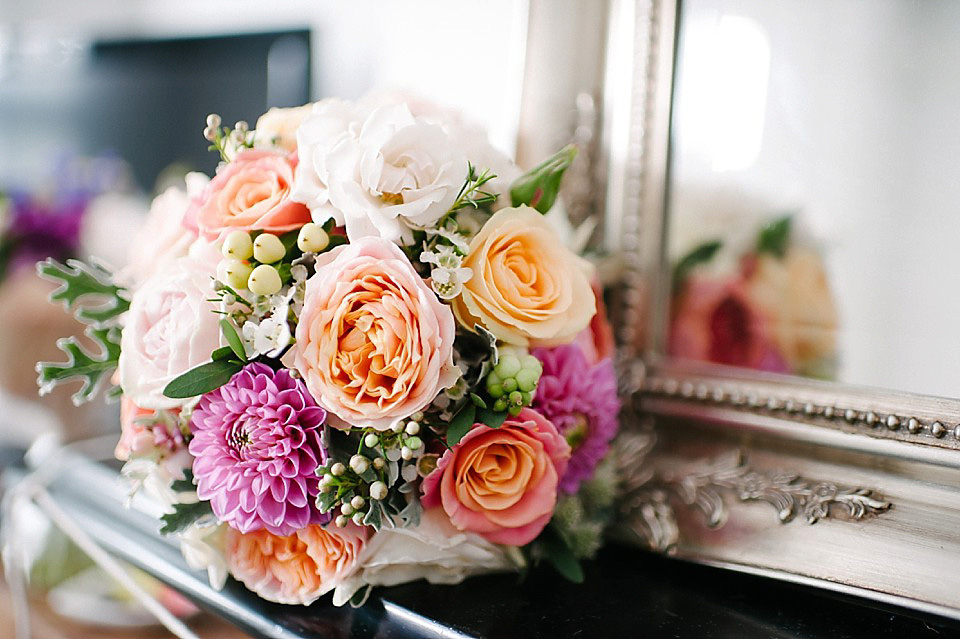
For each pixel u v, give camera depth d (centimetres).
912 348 61
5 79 155
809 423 65
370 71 119
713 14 72
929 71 60
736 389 69
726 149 71
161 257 65
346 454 57
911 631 57
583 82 81
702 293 73
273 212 57
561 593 62
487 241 57
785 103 68
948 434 58
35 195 127
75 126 149
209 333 56
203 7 148
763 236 69
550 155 83
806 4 66
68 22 169
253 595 61
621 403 77
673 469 72
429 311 52
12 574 85
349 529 56
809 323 66
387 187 54
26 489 89
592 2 81
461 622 55
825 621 58
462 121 68
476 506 58
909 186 61
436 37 109
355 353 52
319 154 56
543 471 58
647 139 77
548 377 62
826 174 65
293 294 56
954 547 55
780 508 64
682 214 74
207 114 135
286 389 55
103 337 68
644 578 66
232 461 56
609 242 80
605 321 75
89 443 101
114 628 88
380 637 55
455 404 57
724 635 55
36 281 124
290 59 125
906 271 61
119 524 76
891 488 60
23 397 120
